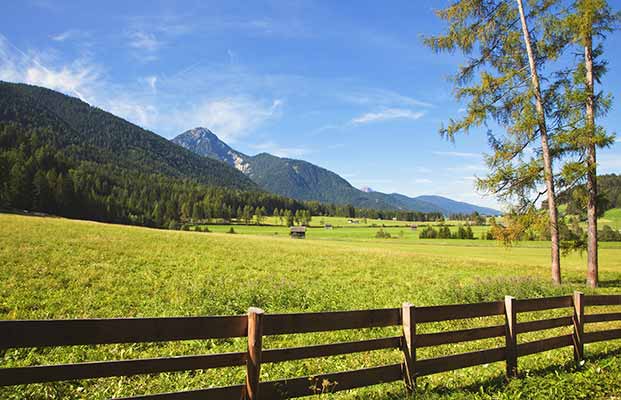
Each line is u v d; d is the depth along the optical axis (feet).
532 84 60.85
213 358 14.62
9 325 11.25
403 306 19.52
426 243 266.77
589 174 60.34
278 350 15.92
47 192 312.29
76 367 12.40
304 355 16.52
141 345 28.09
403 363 19.36
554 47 60.59
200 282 55.21
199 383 20.95
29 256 64.34
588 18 56.08
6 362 23.04
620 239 252.83
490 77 60.13
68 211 328.70
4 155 353.31
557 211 61.21
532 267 114.11
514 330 22.95
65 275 51.93
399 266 97.91
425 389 19.54
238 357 15.14
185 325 14.05
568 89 58.39
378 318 18.74
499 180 60.44
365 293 53.52
